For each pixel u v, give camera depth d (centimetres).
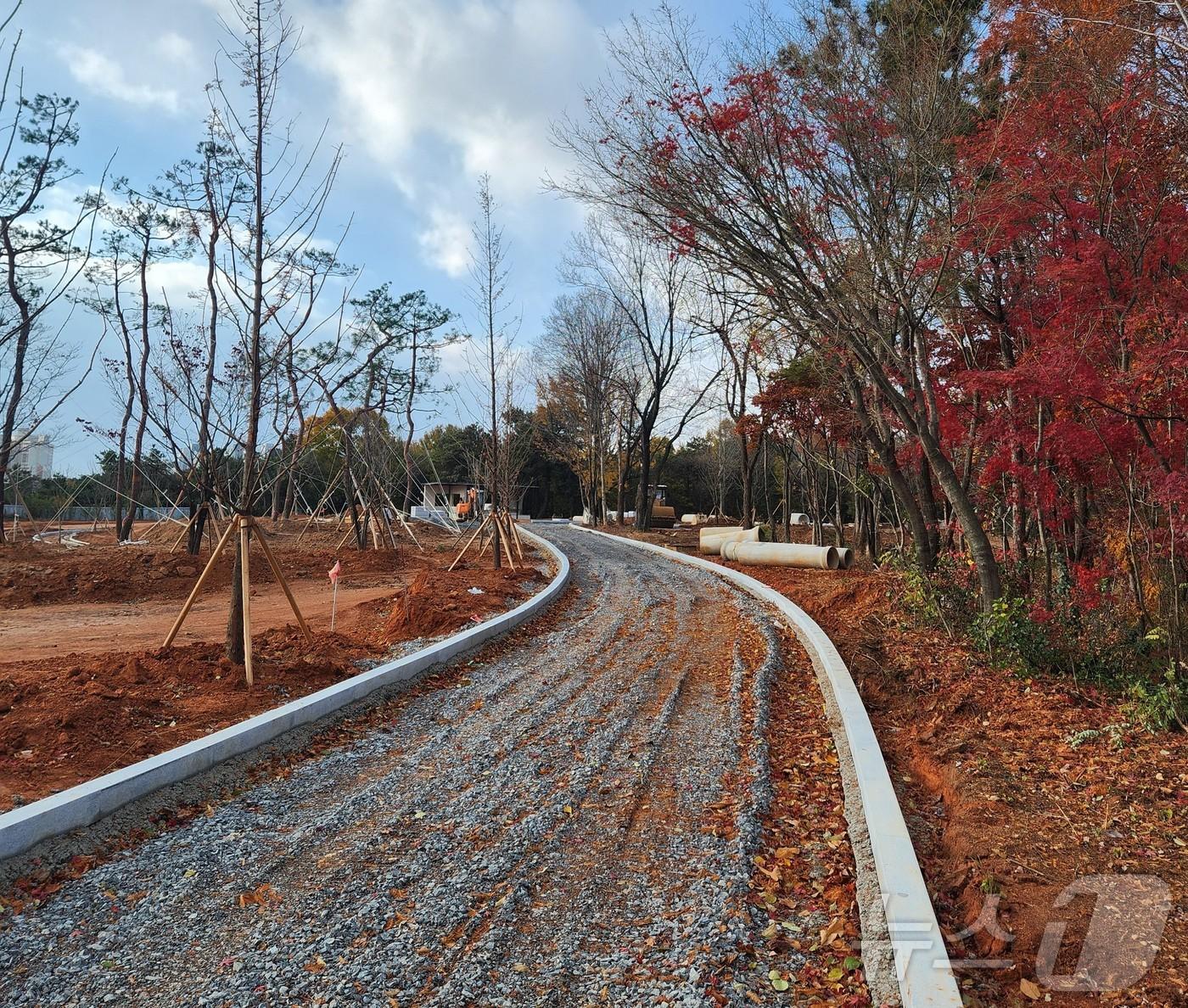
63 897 400
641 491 3488
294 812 513
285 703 725
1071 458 859
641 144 960
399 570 1920
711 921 381
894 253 1009
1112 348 809
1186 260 860
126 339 1897
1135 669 788
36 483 3759
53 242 1511
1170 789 513
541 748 639
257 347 824
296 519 3117
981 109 1037
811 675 916
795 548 1948
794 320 1024
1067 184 860
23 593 1477
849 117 969
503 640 1084
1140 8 846
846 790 561
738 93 931
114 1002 318
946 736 660
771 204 966
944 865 444
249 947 356
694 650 1026
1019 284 1043
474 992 324
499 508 2212
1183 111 860
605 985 330
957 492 994
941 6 1021
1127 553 853
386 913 385
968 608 1074
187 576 1645
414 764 605
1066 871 406
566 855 452
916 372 1062
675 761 611
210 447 1012
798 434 2381
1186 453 746
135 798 506
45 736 588
